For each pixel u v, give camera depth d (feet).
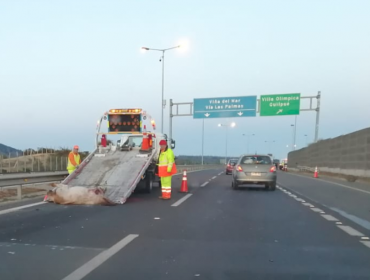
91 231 24.72
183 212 33.42
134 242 21.84
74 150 52.06
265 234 24.49
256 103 112.06
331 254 19.65
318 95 110.93
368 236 24.07
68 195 37.19
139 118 52.75
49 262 17.75
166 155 43.01
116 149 52.34
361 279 15.84
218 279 15.67
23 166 68.03
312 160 156.97
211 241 22.33
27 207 34.94
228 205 38.86
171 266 17.37
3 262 17.72
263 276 16.11
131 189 40.14
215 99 114.73
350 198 46.83
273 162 57.00
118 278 15.66
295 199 45.24
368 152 86.12
